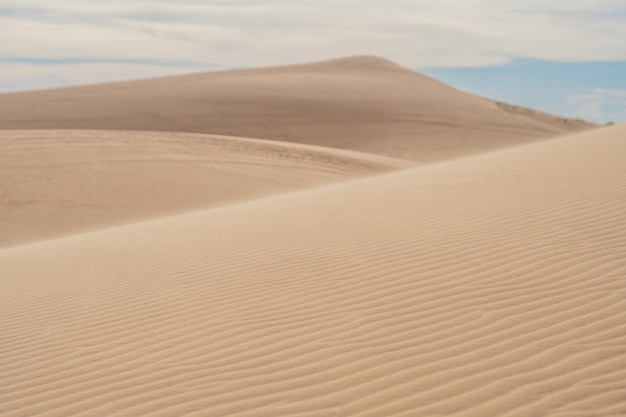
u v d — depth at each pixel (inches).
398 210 392.8
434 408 162.4
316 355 199.3
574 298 219.9
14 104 2260.1
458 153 1844.2
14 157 946.1
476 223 332.8
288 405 171.5
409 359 189.9
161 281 300.8
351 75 3002.0
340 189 602.5
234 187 900.0
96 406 182.9
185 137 1285.7
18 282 343.9
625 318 200.2
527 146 906.7
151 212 768.9
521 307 217.6
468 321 211.3
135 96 2324.1
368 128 2086.6
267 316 236.2
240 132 2009.1
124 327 243.4
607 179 410.0
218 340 219.3
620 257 255.1
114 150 1043.3
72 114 2130.9
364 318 224.2
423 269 267.9
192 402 178.5
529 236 297.6
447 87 2982.3
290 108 2235.5
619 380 166.1
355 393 174.1
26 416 181.8
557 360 179.5
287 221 412.8
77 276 338.0
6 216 732.0
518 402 160.9
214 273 302.0
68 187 839.1
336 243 327.3
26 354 228.4
